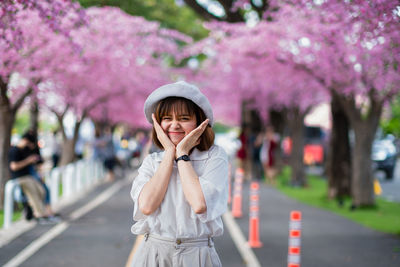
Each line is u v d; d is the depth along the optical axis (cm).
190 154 324
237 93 2472
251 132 2739
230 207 1498
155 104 332
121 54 1817
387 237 1013
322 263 785
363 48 964
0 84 1283
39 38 1258
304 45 1254
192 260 316
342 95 1458
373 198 1490
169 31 1998
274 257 821
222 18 1625
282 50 1354
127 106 2795
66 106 2308
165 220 316
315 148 3381
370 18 732
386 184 2461
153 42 1952
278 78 1509
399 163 3919
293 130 2272
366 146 1484
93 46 1659
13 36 791
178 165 312
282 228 1110
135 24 1827
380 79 1152
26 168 1134
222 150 330
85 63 1636
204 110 325
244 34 1444
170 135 328
